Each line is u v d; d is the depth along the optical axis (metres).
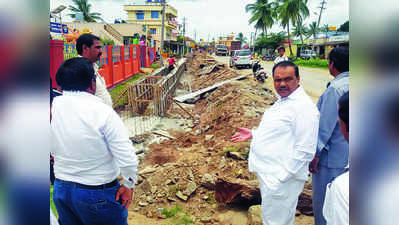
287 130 2.14
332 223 1.21
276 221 2.27
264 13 43.34
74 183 1.80
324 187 2.38
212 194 4.00
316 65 24.69
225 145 5.69
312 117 2.07
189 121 8.97
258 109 8.37
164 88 10.01
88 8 34.38
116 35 27.48
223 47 47.25
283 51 8.77
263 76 13.38
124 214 2.07
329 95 2.23
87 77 1.85
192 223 3.36
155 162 5.41
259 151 2.30
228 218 3.44
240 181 3.73
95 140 1.75
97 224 1.90
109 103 3.16
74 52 8.69
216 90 12.10
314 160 2.39
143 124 8.23
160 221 3.42
